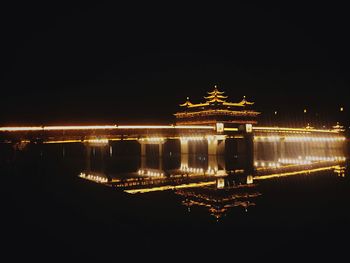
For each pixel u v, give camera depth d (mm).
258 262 23219
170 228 28594
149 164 95000
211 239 27141
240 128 119188
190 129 107750
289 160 112812
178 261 21516
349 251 25719
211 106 115250
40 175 39875
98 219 26797
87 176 62469
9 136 69688
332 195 48031
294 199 45312
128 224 27078
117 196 37656
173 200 43031
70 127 79688
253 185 56844
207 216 35312
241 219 34469
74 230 23438
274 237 28875
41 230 22625
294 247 26078
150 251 22141
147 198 43531
